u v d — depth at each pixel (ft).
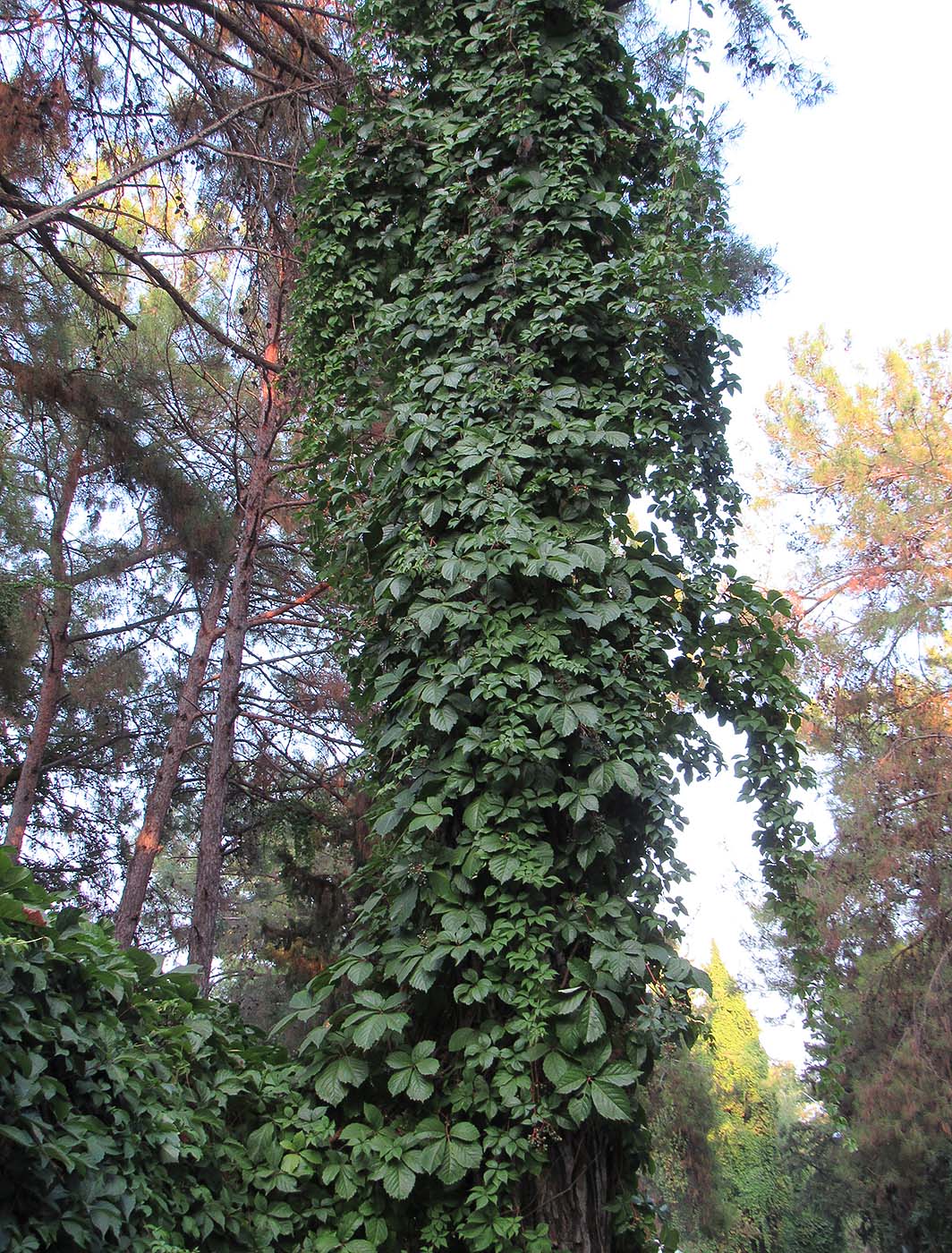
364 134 16.92
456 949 11.69
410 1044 12.39
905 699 42.93
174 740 36.24
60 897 9.90
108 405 25.29
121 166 22.58
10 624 28.12
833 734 42.73
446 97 17.01
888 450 43.75
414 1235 11.52
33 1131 7.91
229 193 24.20
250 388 38.40
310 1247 10.98
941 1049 39.99
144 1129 9.50
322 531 16.14
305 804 45.34
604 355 14.65
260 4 22.04
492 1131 11.29
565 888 12.32
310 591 37.70
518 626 12.76
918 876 40.86
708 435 14.89
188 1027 11.16
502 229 15.33
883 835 40.73
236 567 35.37
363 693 14.96
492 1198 11.03
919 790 41.55
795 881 14.07
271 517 37.19
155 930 48.62
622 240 15.51
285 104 22.79
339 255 16.56
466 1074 11.51
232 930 56.80
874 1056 42.06
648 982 11.95
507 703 12.35
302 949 41.47
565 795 12.03
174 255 22.56
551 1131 11.13
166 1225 9.53
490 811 12.15
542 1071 11.46
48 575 30.40
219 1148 10.78
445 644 13.25
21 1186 8.01
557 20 16.44
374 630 14.51
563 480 13.57
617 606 13.09
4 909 8.80
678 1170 61.77
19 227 18.16
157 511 27.43
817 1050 17.28
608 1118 10.81
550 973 11.50
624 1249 12.25
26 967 8.41
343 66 22.54
